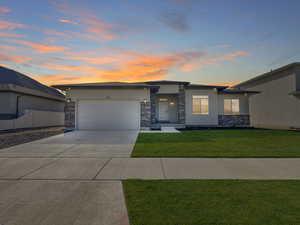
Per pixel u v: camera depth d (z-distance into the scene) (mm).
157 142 8844
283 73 16906
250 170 4582
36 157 6000
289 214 2408
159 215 2422
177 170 4605
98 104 14602
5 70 19578
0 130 14117
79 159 5734
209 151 6812
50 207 2711
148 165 5062
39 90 19422
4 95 15750
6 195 3145
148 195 3086
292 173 4332
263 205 2680
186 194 3119
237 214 2422
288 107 16406
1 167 4887
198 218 2328
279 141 9141
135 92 14742
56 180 3904
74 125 14430
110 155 6250
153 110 17156
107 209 2646
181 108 16953
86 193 3227
